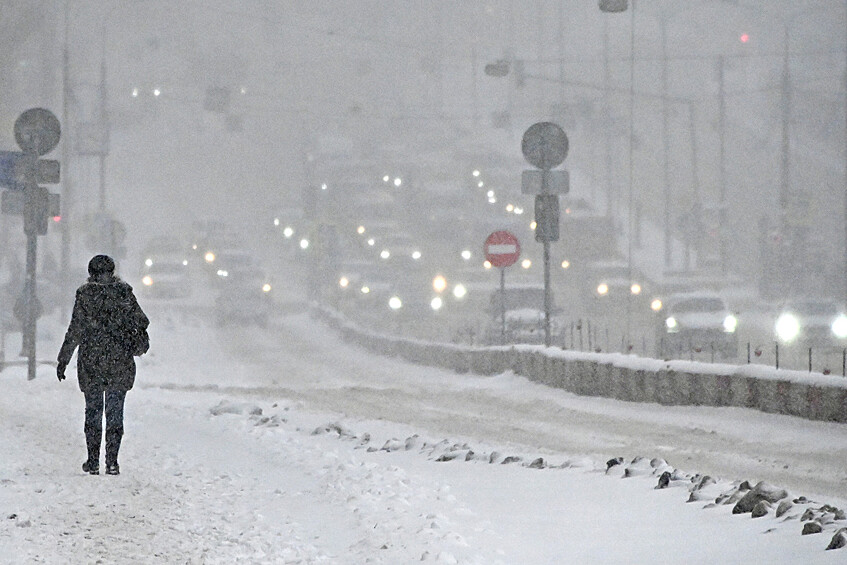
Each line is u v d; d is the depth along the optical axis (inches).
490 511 1218.0
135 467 1660.9
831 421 2305.6
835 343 5497.1
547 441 2257.6
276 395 3356.3
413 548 1003.3
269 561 1000.2
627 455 2026.3
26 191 3499.0
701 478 1330.0
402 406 3051.2
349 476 1472.7
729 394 2600.9
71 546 1077.8
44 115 3479.3
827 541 961.5
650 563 945.5
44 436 2074.3
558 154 3540.8
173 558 1021.8
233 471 1601.9
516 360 3759.8
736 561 928.3
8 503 1323.8
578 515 1180.5
